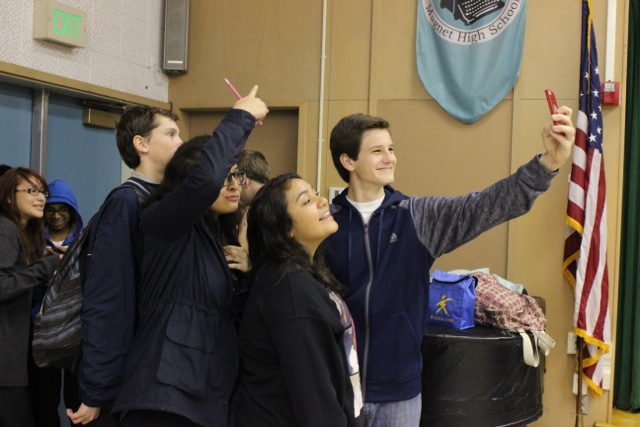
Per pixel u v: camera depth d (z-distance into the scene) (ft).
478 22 13.12
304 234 5.93
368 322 6.89
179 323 5.66
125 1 13.93
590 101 12.33
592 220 12.16
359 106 13.96
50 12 11.69
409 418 6.97
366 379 6.86
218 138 5.64
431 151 13.50
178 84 15.25
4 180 8.91
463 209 6.73
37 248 9.05
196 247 5.90
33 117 12.37
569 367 12.69
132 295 6.25
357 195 7.25
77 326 6.90
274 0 14.55
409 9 13.69
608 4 12.55
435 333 9.41
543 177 6.29
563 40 12.82
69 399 9.41
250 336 5.65
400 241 6.99
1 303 8.43
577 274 12.23
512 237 12.96
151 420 5.51
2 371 8.37
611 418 12.88
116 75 13.70
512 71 12.94
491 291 10.19
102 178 14.12
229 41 14.85
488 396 9.25
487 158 13.19
